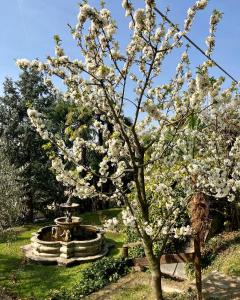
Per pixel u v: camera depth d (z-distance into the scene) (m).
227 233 10.27
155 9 4.93
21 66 5.41
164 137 6.50
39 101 20.03
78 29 5.09
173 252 8.89
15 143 19.64
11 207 11.48
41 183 19.44
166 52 5.77
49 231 14.01
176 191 7.89
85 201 22.25
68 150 6.15
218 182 5.32
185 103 5.52
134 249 10.07
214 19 5.29
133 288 7.91
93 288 8.12
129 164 6.47
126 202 5.96
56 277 10.13
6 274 10.46
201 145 7.90
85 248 11.66
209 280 7.64
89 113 6.29
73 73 5.64
